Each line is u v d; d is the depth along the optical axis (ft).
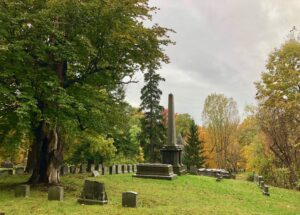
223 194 70.59
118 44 62.54
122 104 80.84
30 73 55.06
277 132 122.42
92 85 69.92
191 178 92.53
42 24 54.34
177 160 102.47
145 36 64.95
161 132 168.76
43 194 54.39
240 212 47.32
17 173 94.84
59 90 55.93
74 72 71.41
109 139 129.18
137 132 189.06
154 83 170.81
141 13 64.95
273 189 91.45
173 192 65.92
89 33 61.26
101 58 64.69
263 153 131.75
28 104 52.16
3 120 59.41
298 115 115.55
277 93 116.57
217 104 203.41
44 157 66.33
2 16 53.57
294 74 112.06
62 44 58.03
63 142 71.10
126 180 82.43
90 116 62.34
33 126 63.67
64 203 46.21
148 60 69.41
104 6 57.93
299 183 104.83
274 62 118.73
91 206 44.45
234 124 202.59
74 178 82.28
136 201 45.09
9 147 65.00
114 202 48.80
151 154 166.20
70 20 59.31
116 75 72.02
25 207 42.60
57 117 56.34
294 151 119.65
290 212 56.90
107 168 108.99
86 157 136.98
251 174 134.82
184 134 264.93
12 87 55.62
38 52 56.24
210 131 205.57
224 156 199.41
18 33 56.03
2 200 47.96
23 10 57.16
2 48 47.83
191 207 48.32
